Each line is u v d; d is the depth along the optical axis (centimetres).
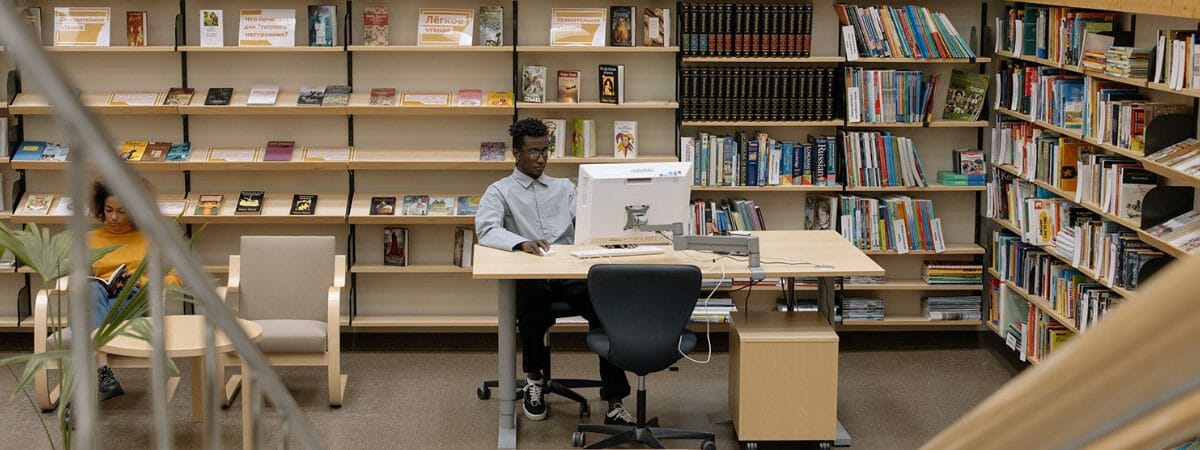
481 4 642
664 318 453
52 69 100
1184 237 434
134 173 111
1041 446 61
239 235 663
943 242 652
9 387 580
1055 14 546
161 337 124
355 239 665
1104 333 55
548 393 548
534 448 504
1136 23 514
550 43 632
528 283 526
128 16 625
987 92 651
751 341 480
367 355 643
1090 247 509
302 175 656
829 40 649
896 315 679
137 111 621
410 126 650
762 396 484
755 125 645
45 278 371
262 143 651
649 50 625
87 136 104
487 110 628
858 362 635
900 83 634
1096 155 514
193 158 638
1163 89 436
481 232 522
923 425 536
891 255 671
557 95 649
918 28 629
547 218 537
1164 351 52
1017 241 613
